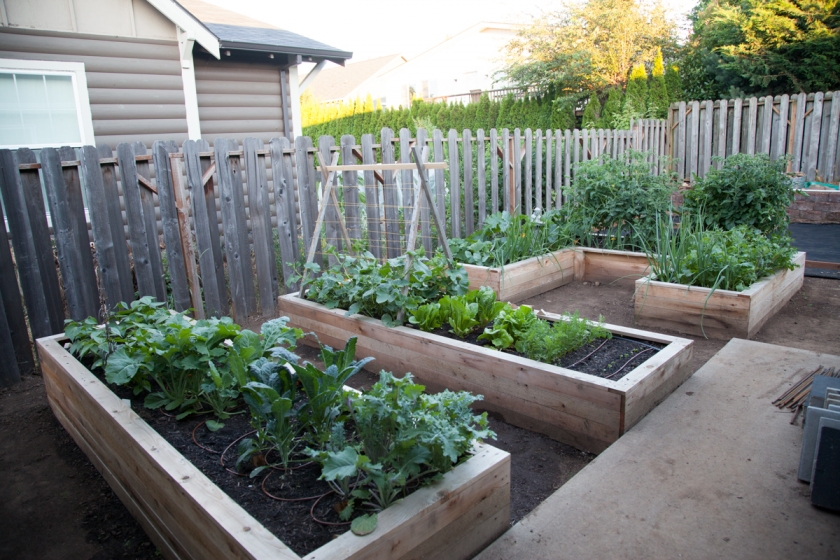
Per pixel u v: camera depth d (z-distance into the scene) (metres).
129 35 6.60
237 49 7.14
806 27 13.01
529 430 3.00
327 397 2.22
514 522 2.23
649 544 1.96
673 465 2.41
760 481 2.29
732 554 1.89
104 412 2.53
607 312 5.00
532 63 16.88
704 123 10.78
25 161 3.92
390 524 1.66
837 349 3.87
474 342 3.47
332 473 1.68
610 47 15.91
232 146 4.83
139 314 3.42
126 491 2.50
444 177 6.04
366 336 3.87
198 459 2.26
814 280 5.79
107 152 4.26
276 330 2.93
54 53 6.14
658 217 5.87
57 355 3.28
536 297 5.56
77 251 4.21
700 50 14.73
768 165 6.03
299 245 5.56
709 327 4.25
